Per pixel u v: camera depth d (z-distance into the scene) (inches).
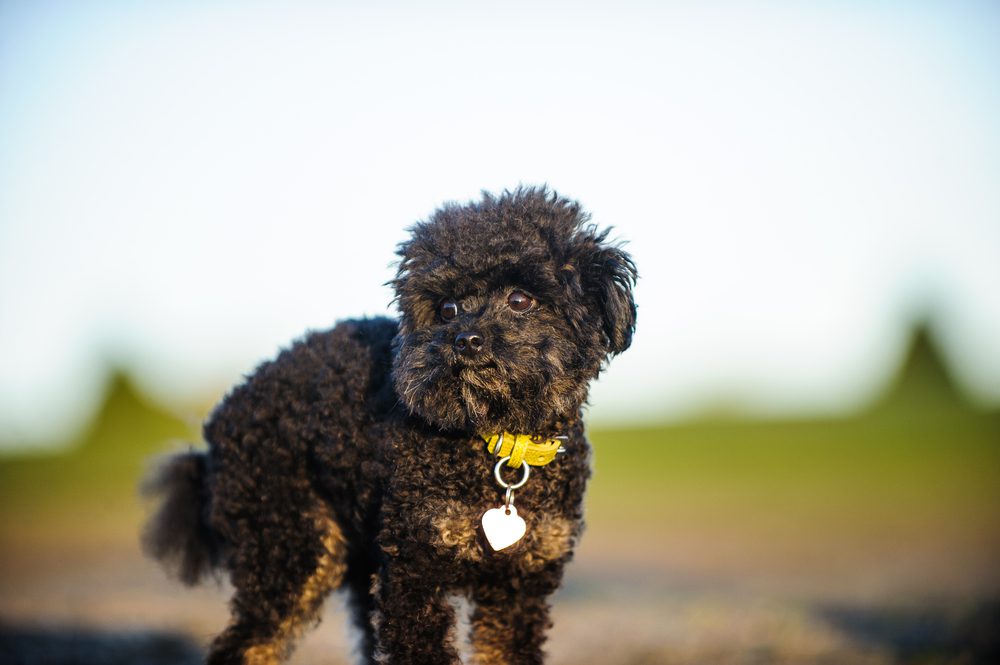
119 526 803.4
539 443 188.9
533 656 192.7
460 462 186.5
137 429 1528.1
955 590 443.2
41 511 893.8
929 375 1856.5
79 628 323.3
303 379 209.0
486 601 194.5
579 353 195.9
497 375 183.5
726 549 657.0
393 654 181.9
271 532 207.8
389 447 188.7
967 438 1334.9
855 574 536.1
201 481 235.3
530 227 197.3
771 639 313.3
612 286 197.5
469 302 197.0
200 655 281.7
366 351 207.6
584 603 437.1
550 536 187.9
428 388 184.4
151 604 405.7
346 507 200.7
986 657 278.2
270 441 208.7
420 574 183.5
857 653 291.4
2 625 322.7
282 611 207.5
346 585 221.9
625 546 676.7
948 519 789.2
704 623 345.7
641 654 297.1
